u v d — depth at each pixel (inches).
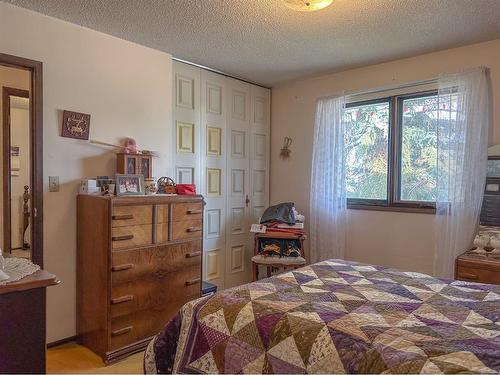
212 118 140.0
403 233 127.0
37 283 50.9
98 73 105.9
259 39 108.4
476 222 108.2
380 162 134.1
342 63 130.0
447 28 99.7
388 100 131.6
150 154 112.7
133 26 101.0
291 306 57.4
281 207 143.9
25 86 95.1
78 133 102.0
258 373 51.2
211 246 141.3
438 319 53.7
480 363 40.6
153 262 100.9
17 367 49.7
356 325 50.5
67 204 100.7
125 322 95.1
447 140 114.0
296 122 155.3
